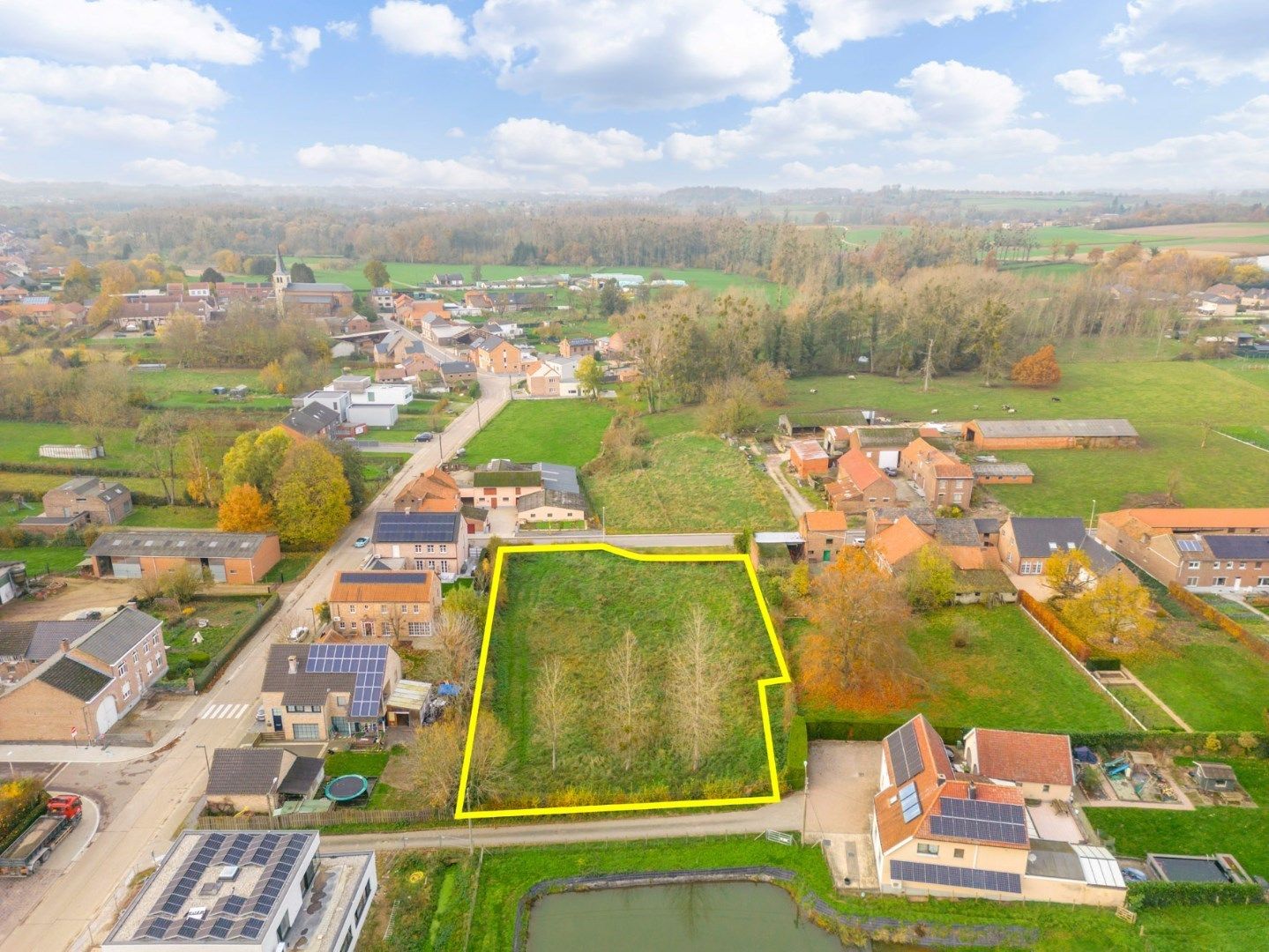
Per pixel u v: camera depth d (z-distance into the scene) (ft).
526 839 187.52
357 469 381.60
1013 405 545.44
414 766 204.03
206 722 230.89
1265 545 297.12
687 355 562.25
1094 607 261.03
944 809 172.65
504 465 422.82
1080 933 161.79
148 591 293.43
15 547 345.72
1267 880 174.40
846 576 247.50
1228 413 517.55
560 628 276.82
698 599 296.30
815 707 234.38
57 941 159.43
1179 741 213.87
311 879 163.63
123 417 494.59
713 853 183.11
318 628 273.95
